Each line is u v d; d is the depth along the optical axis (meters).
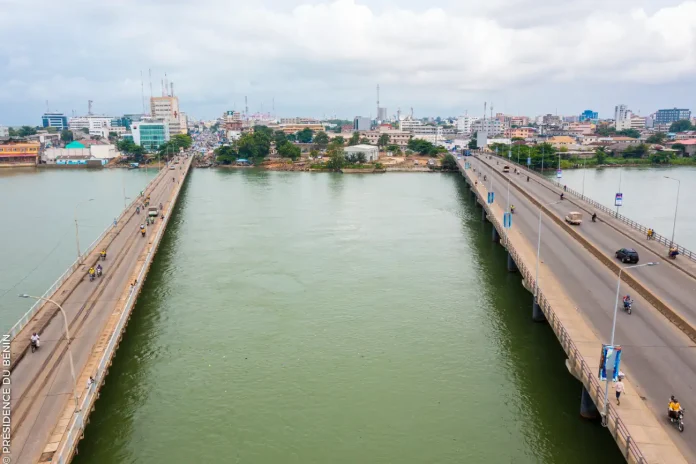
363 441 47.78
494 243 112.44
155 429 49.50
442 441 47.66
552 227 102.38
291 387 56.31
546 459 45.03
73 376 44.09
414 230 125.12
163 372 59.25
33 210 150.12
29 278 90.69
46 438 41.25
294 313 75.00
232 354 63.25
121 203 161.88
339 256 102.62
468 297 80.56
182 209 152.50
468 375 58.44
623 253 76.38
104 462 45.12
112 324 61.66
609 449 46.00
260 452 46.44
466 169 193.25
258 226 129.25
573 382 56.78
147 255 86.31
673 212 143.62
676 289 65.38
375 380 57.59
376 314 74.56
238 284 86.50
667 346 50.97
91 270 77.50
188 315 74.19
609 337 52.88
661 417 39.72
